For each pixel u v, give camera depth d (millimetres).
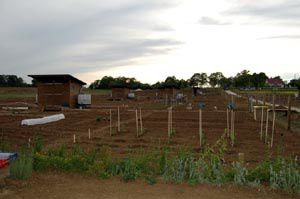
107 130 21391
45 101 41406
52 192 7957
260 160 12672
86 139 17609
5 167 9828
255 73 117562
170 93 68500
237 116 30484
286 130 21609
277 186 8445
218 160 9594
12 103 46750
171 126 21953
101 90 113312
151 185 8570
